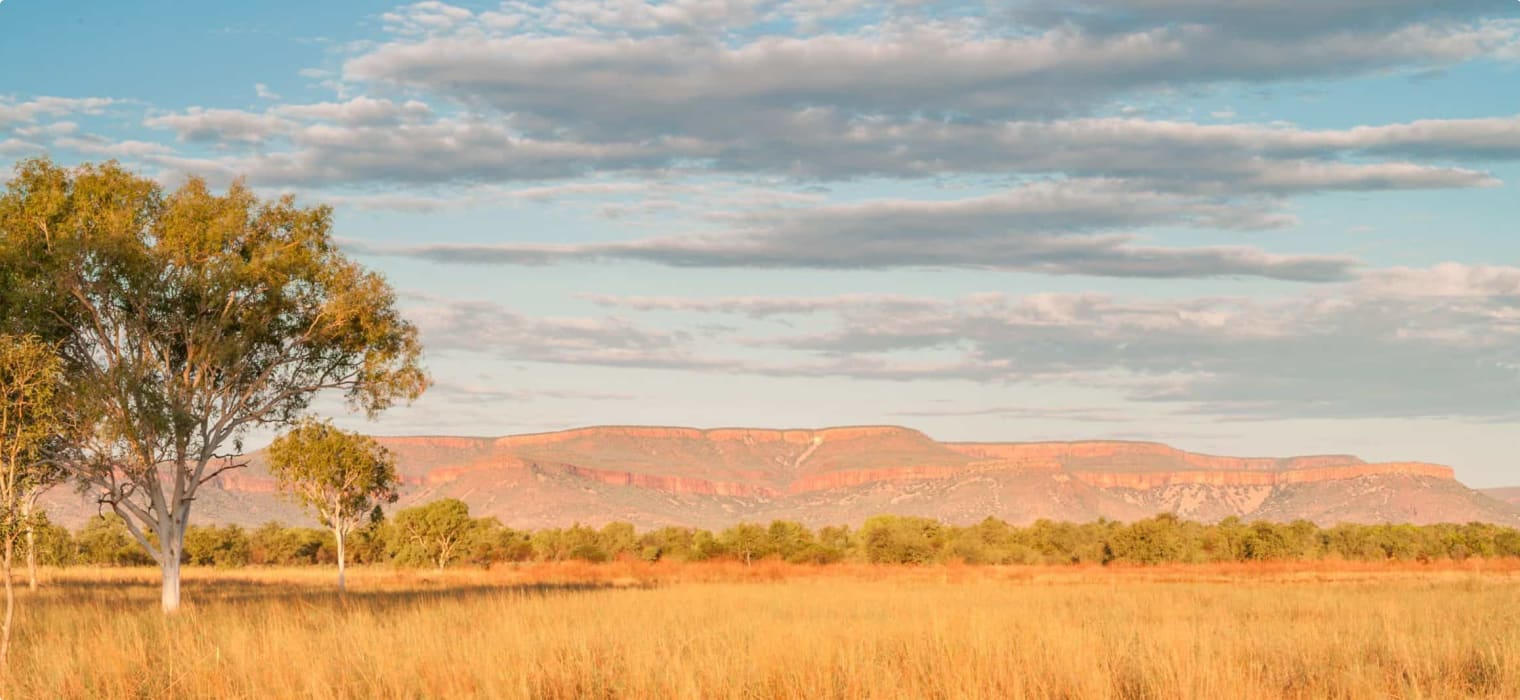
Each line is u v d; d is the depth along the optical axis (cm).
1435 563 11212
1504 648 1962
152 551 3984
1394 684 1873
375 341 4456
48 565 8056
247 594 4928
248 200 4303
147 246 4103
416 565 11350
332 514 5775
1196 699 1667
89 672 2036
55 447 3744
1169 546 11525
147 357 4084
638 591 4975
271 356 4422
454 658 2091
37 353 2597
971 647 2058
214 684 1961
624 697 1819
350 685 1917
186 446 4081
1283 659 2056
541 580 7562
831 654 2019
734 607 3550
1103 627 2730
